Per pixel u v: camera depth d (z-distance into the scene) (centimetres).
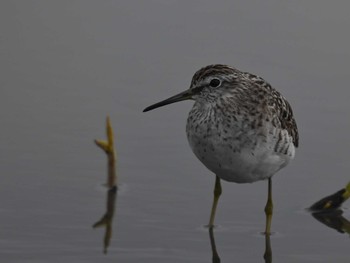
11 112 1644
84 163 1495
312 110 1694
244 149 1246
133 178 1462
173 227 1321
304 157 1550
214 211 1344
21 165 1475
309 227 1341
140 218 1343
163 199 1405
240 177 1282
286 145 1268
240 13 2053
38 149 1527
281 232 1324
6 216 1327
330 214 1384
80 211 1354
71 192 1408
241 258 1241
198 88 1278
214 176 1485
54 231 1290
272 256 1248
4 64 1816
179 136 1599
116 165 1482
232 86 1264
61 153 1520
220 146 1252
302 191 1445
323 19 2041
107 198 1397
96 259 1215
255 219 1362
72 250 1236
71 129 1599
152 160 1520
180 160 1526
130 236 1287
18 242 1252
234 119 1243
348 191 1392
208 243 1280
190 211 1373
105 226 1313
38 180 1435
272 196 1434
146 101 1703
